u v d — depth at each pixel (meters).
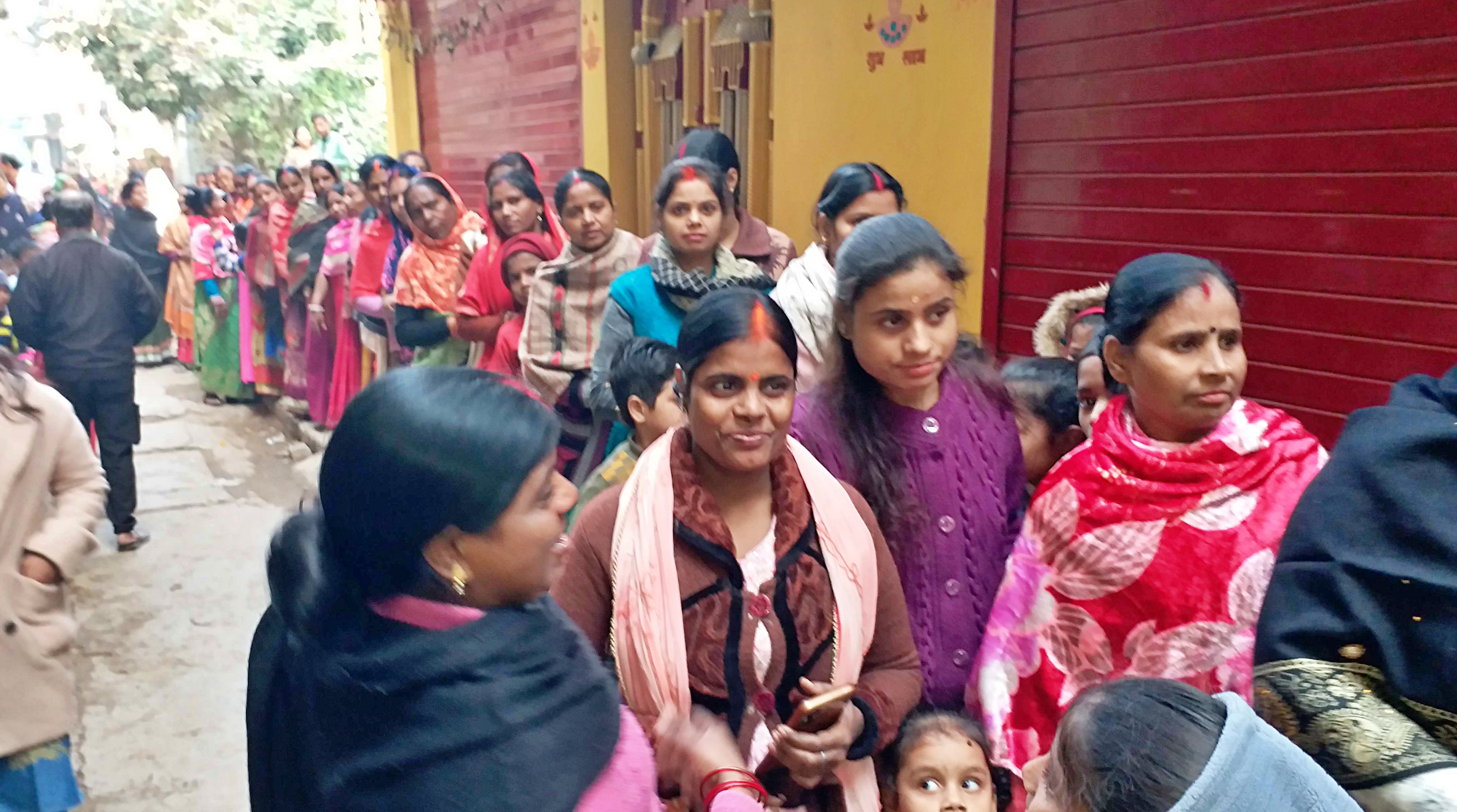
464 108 7.97
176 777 3.29
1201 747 0.92
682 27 5.07
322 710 0.99
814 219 2.68
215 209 8.40
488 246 4.20
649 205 5.55
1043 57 3.18
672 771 1.36
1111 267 3.07
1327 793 0.92
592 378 3.01
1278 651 1.22
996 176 3.38
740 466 1.59
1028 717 1.76
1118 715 0.97
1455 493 1.17
